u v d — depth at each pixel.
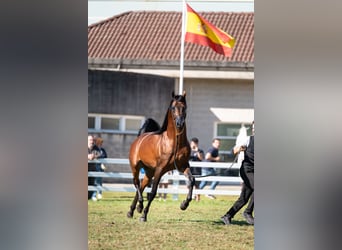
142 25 39.88
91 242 15.91
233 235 17.02
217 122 36.06
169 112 18.27
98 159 24.08
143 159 19.05
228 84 36.03
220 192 23.22
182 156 18.31
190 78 36.06
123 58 36.53
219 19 40.09
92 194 23.72
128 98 35.88
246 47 38.19
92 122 35.53
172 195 24.28
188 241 16.25
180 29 39.91
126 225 18.22
